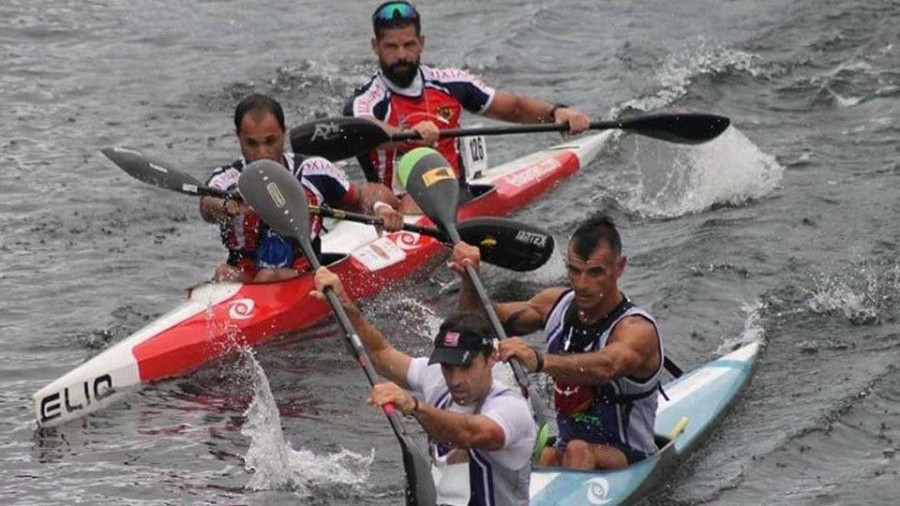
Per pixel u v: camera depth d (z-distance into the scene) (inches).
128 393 1332.4
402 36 1625.2
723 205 1809.8
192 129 2149.4
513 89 2319.1
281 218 1208.2
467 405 910.4
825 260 1601.9
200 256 1701.5
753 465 1161.4
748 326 1446.9
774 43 2458.2
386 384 882.8
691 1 2728.8
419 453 912.9
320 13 2736.2
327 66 2431.1
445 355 892.0
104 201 1866.4
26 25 2586.1
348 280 1536.7
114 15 2679.6
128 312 1523.1
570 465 1072.8
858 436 1211.9
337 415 1288.1
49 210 1828.2
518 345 986.1
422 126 1547.7
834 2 2623.0
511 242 1245.7
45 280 1609.3
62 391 1279.5
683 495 1111.6
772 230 1697.8
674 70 2349.9
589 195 1868.8
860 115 2119.8
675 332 1437.0
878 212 1732.3
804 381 1316.4
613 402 1070.4
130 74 2384.4
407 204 1660.9
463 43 2546.8
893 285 1525.6
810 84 2260.1
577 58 2458.2
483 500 929.5
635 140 2031.3
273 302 1450.5
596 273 1021.2
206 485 1154.0
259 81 2358.5
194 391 1341.0
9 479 1164.5
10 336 1456.7
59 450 1222.3
